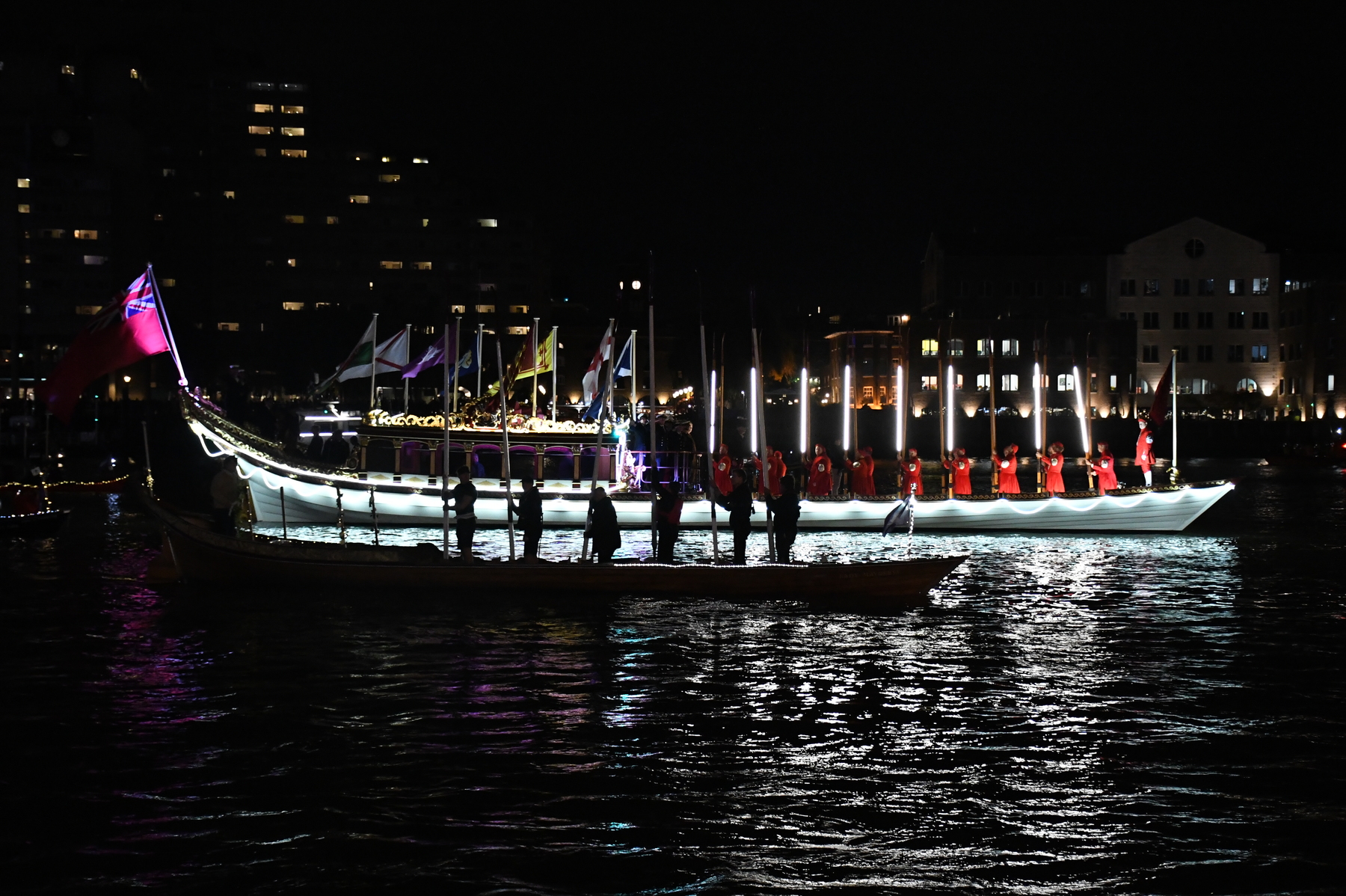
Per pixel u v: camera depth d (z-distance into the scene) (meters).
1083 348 128.88
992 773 13.95
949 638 21.89
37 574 29.44
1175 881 11.03
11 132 155.62
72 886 10.77
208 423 43.00
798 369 142.00
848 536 42.69
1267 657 20.45
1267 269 135.50
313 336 131.12
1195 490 43.31
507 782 13.52
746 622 22.98
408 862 11.30
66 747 14.70
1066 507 43.66
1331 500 64.81
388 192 164.62
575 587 25.38
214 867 11.20
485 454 43.94
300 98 164.88
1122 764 14.30
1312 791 13.40
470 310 164.88
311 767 13.98
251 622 22.58
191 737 15.14
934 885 10.90
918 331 127.94
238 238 162.88
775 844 11.80
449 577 25.42
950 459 45.84
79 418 97.00
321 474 43.66
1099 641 21.81
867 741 15.12
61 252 142.62
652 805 12.81
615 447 44.03
